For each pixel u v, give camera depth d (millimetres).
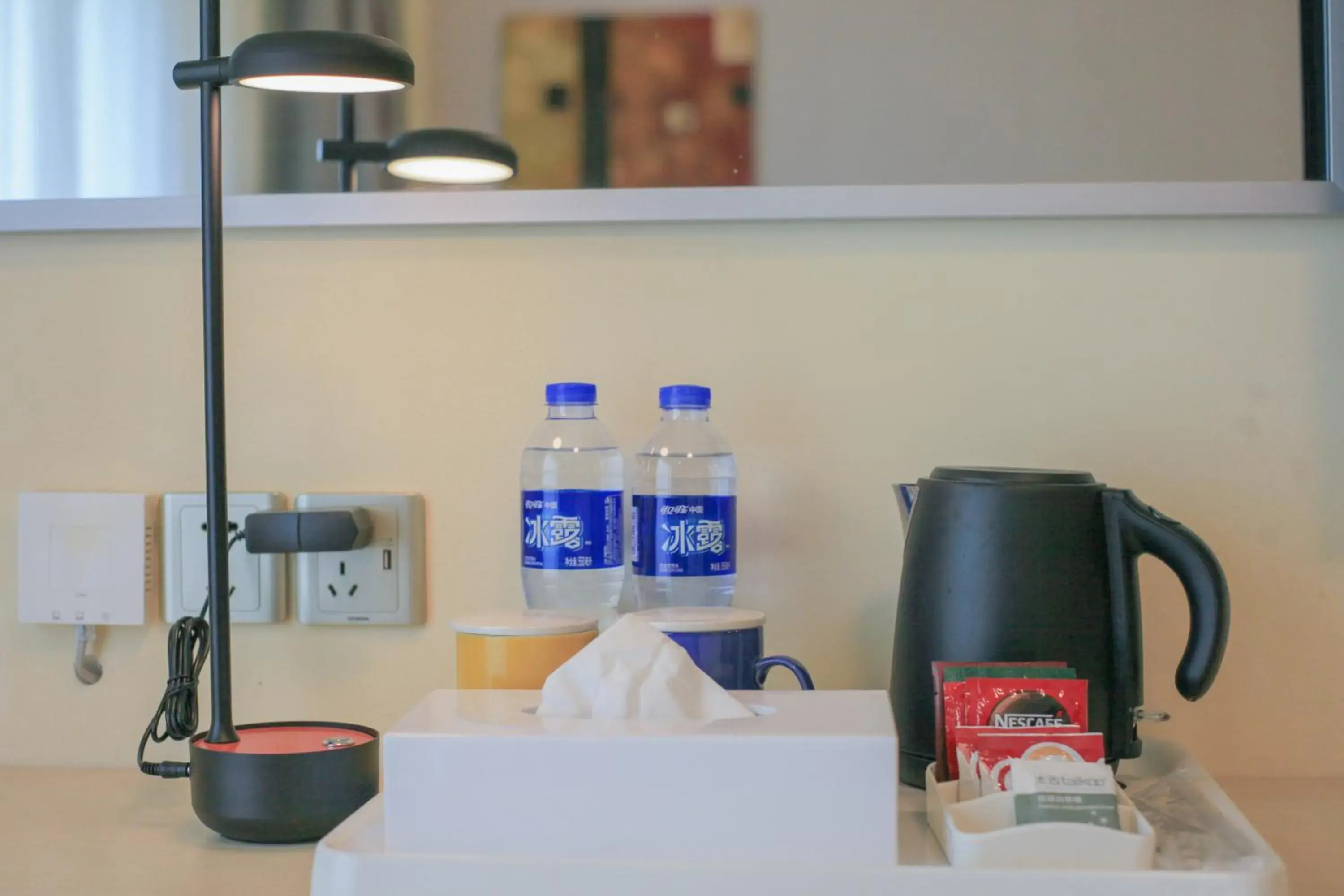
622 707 634
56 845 765
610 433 955
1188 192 920
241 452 971
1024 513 753
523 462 940
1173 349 935
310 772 747
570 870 584
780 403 951
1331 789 890
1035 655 745
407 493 959
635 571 896
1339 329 926
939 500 784
